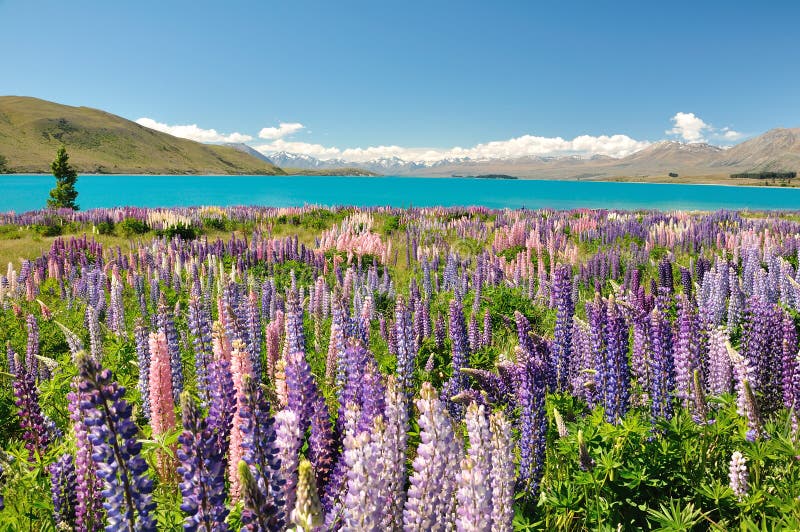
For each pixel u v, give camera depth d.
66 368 7.74
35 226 34.62
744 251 16.92
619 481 4.16
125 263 20.98
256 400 2.80
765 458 4.14
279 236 33.28
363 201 112.06
